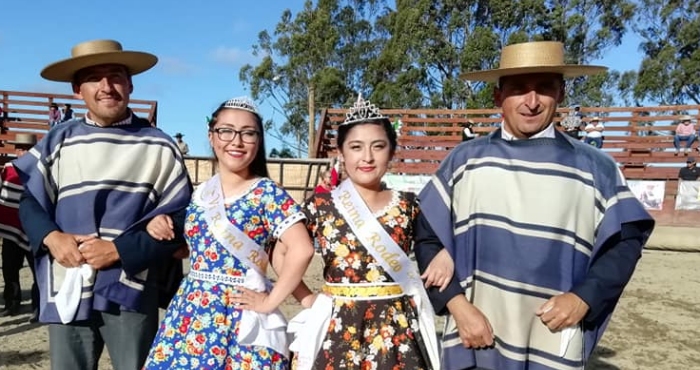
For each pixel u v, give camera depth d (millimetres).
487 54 27344
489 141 2689
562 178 2500
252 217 2652
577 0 30203
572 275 2457
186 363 2553
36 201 2912
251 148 2688
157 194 3033
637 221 2480
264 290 2695
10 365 4855
